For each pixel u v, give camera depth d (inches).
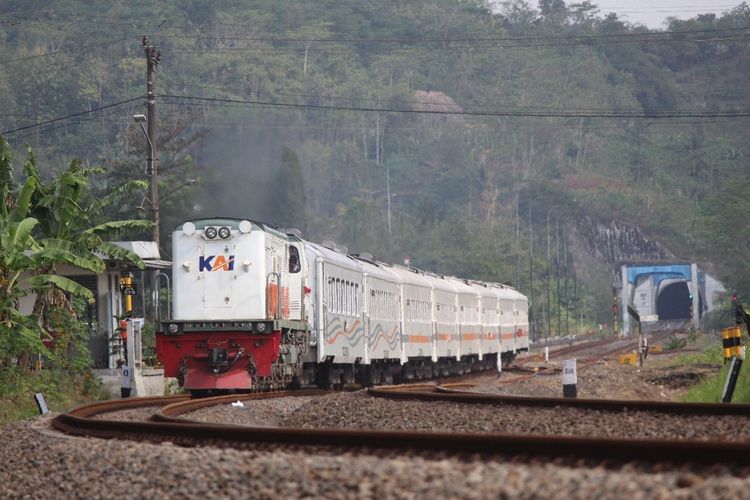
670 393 3277.6
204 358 2711.6
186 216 6146.7
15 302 3061.0
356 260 3722.9
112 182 6092.5
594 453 1105.4
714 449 1043.3
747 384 2469.2
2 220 2935.5
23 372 2753.4
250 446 1344.7
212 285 2733.8
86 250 3058.6
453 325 4881.9
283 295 2918.3
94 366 3420.3
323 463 1105.4
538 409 1910.7
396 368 4156.0
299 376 3058.6
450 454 1183.6
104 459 1285.7
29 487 1211.2
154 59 4089.6
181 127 6929.1
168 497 1063.0
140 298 4909.0
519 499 893.2
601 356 6486.2
